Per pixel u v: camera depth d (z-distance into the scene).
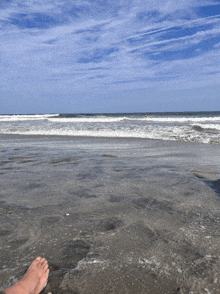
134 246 1.62
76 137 9.64
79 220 2.05
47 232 1.83
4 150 6.27
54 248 1.60
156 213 2.21
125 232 1.83
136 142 7.98
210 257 1.49
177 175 3.62
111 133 10.66
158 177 3.50
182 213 2.20
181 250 1.57
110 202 2.50
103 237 1.75
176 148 6.59
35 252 1.55
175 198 2.62
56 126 15.46
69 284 1.26
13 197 2.65
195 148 6.57
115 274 1.34
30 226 1.94
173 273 1.34
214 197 2.64
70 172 3.84
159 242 1.67
